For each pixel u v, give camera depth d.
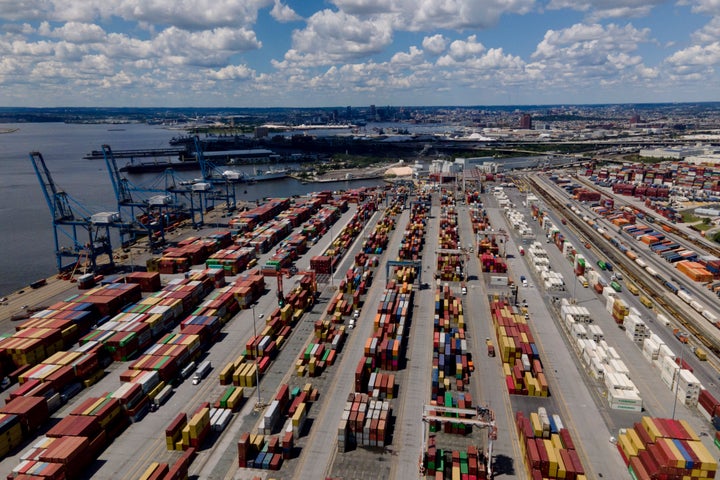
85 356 92.00
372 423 74.50
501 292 140.75
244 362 99.25
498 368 96.81
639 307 128.75
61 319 109.56
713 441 73.62
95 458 70.44
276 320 112.06
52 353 100.94
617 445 73.00
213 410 81.25
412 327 116.75
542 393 86.12
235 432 76.62
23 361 93.94
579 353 102.81
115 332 103.75
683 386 84.25
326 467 68.94
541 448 68.00
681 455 63.06
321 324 108.25
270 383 91.19
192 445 72.12
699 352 100.12
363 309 128.50
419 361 99.81
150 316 112.44
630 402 81.69
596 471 67.62
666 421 70.69
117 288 130.25
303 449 72.81
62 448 66.38
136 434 76.12
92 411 74.38
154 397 84.31
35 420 76.69
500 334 105.62
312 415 81.12
